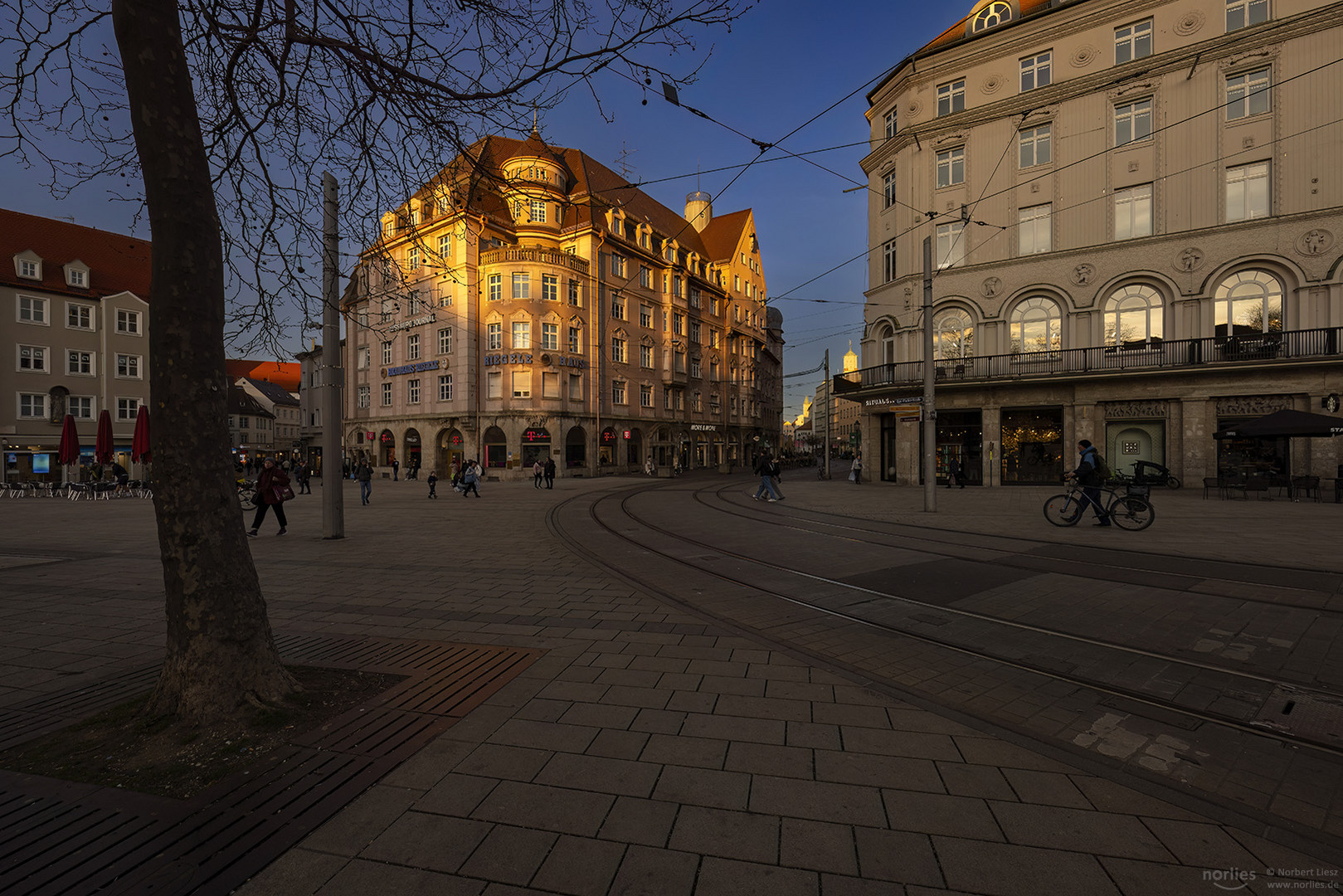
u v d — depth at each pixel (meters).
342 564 8.47
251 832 2.41
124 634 5.16
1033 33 23.72
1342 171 19.42
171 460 3.29
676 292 48.84
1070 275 23.38
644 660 4.46
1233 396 20.77
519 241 38.38
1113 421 22.92
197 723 3.23
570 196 40.22
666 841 2.39
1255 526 11.66
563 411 37.38
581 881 2.16
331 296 7.03
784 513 15.32
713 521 13.74
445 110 4.79
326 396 11.11
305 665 4.29
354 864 2.24
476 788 2.74
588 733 3.29
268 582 7.29
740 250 59.31
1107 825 2.52
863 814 2.57
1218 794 2.78
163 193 3.25
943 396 25.39
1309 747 3.26
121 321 39.75
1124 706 3.78
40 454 36.28
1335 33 19.44
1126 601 6.30
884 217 27.89
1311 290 19.88
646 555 9.25
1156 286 22.20
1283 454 20.38
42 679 4.11
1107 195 22.81
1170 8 21.64
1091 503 11.84
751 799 2.68
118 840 2.35
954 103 25.56
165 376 3.28
